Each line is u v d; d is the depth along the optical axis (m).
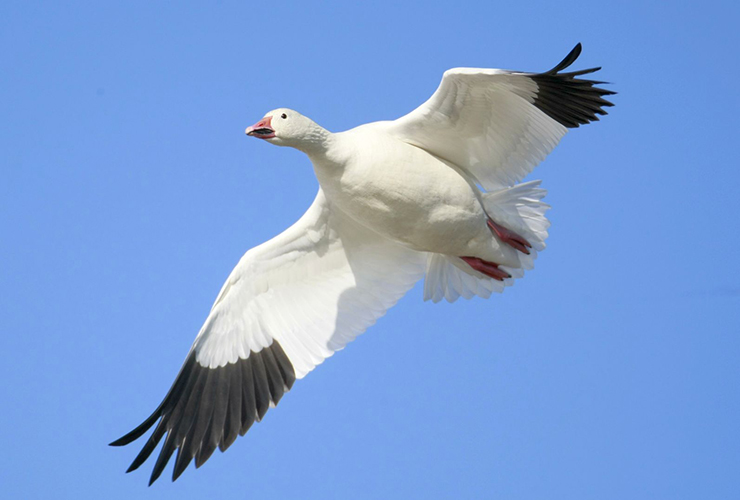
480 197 11.63
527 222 11.80
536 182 11.54
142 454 11.38
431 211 11.25
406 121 11.08
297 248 12.09
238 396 11.91
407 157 11.06
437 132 11.17
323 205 11.80
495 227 11.68
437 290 12.51
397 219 11.36
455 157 11.53
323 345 12.14
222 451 11.63
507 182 11.67
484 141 11.29
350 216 11.69
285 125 11.08
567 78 10.44
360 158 11.01
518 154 11.41
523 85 10.52
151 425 11.51
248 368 12.02
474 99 10.75
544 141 11.27
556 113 10.96
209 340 11.99
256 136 11.17
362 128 11.31
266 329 12.15
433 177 11.11
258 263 12.03
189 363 11.89
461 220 11.35
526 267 12.06
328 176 11.23
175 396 11.74
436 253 12.48
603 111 10.88
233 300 12.06
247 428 11.78
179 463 11.48
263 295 12.17
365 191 11.13
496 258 11.91
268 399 11.94
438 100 10.77
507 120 11.04
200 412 11.77
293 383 12.01
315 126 11.11
